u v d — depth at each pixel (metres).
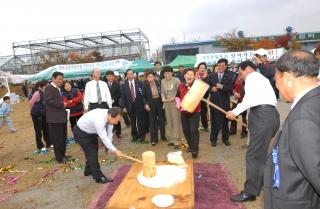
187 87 6.13
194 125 6.08
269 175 1.78
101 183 5.11
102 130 4.39
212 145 7.03
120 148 7.47
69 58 34.00
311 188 1.57
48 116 6.40
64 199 4.68
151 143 7.54
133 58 36.69
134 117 7.91
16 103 27.67
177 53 33.47
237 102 7.40
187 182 3.45
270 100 3.81
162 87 7.16
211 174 5.19
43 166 6.46
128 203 3.02
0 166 6.81
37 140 7.77
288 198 1.61
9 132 12.03
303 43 37.03
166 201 2.95
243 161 5.83
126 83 7.84
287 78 1.67
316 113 1.50
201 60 15.70
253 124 3.87
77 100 8.34
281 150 1.64
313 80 1.64
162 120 7.77
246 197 4.08
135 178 3.65
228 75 6.65
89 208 4.23
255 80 3.90
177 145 7.12
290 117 1.59
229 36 32.47
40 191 5.08
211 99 6.86
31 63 40.44
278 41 31.80
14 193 5.09
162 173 3.71
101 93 7.53
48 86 6.39
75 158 6.88
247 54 15.73
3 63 40.38
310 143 1.44
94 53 34.16
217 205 4.04
